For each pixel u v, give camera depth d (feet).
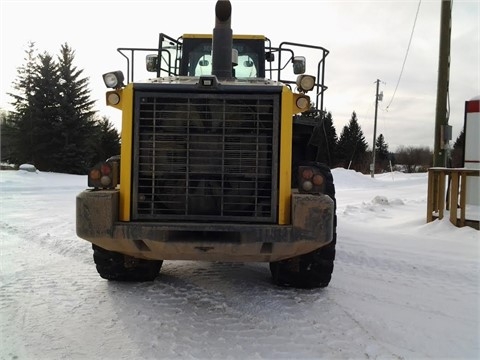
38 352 10.29
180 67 21.11
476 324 12.28
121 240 11.99
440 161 29.19
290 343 10.84
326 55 17.06
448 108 29.25
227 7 14.85
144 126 12.46
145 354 10.21
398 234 23.93
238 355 10.19
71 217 31.78
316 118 16.05
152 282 15.62
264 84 12.73
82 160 119.03
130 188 12.41
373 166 121.29
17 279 15.94
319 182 12.48
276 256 12.60
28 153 118.93
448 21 28.86
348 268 17.88
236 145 12.45
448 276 16.87
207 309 13.06
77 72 121.49
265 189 12.50
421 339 11.22
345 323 12.09
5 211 35.37
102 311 12.82
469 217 25.49
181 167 12.48
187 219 12.44
